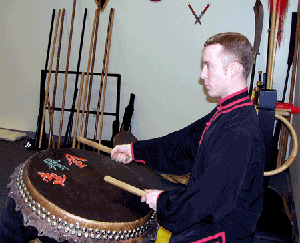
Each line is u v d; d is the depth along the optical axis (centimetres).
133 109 321
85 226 99
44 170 122
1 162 276
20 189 110
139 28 308
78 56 332
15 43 348
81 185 119
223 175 90
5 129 362
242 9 278
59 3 324
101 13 314
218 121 102
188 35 297
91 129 346
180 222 96
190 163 130
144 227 111
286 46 273
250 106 101
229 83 101
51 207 100
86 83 306
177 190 102
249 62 99
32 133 366
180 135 132
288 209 207
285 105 214
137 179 140
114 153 143
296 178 232
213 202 91
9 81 361
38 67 348
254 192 99
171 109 318
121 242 102
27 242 132
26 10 335
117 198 118
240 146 91
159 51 309
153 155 136
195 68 303
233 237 100
